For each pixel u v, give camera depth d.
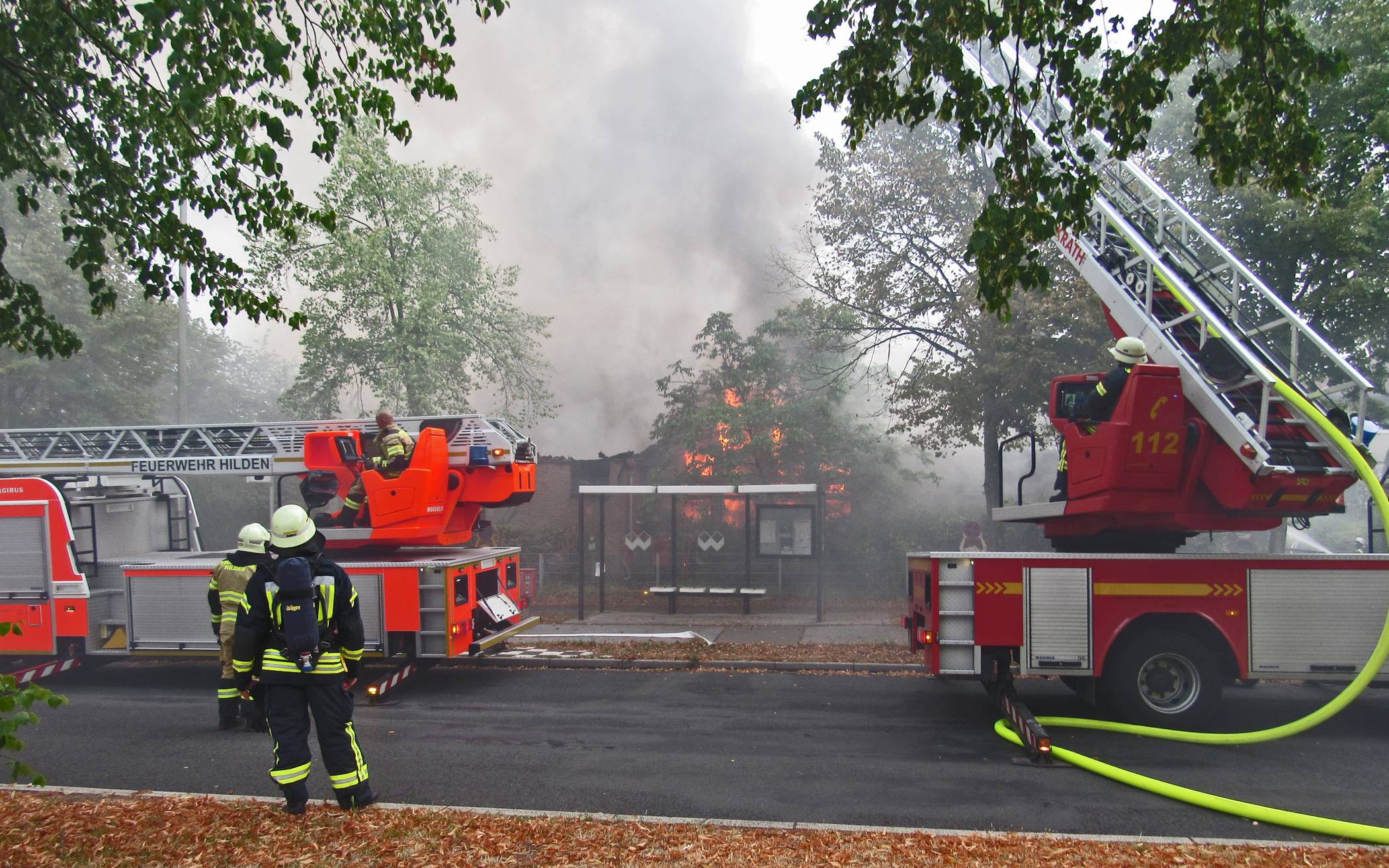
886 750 6.37
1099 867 3.97
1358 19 10.57
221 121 4.99
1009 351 13.39
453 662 9.96
